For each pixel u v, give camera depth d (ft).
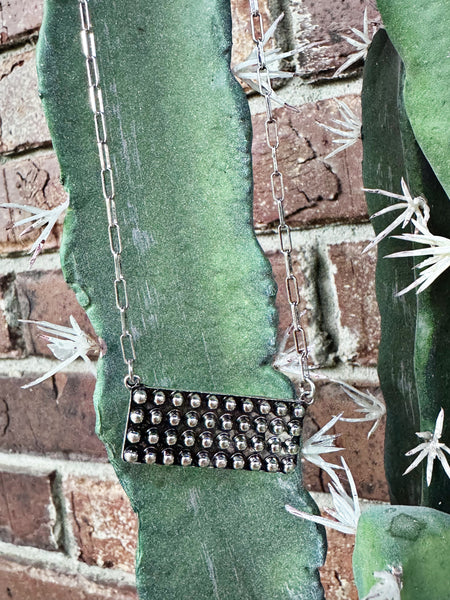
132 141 0.83
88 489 1.48
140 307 0.84
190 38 0.82
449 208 0.85
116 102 0.83
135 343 0.84
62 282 1.47
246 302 0.84
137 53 0.83
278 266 1.30
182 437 0.83
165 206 0.84
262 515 0.85
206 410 0.83
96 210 0.83
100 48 0.82
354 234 1.24
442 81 0.73
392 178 0.89
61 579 1.53
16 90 1.51
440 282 0.81
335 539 1.28
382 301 0.93
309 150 1.26
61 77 0.81
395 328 0.91
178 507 0.84
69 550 1.53
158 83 0.83
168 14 0.83
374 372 1.23
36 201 1.49
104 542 1.48
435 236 0.79
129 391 0.84
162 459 0.82
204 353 0.85
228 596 0.85
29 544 1.57
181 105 0.83
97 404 0.83
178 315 0.85
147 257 0.84
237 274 0.84
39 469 1.55
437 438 0.79
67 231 0.82
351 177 1.22
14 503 1.59
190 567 0.84
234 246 0.83
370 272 1.22
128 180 0.83
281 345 0.92
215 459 0.83
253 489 0.85
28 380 1.54
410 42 0.75
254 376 0.85
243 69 0.95
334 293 1.26
